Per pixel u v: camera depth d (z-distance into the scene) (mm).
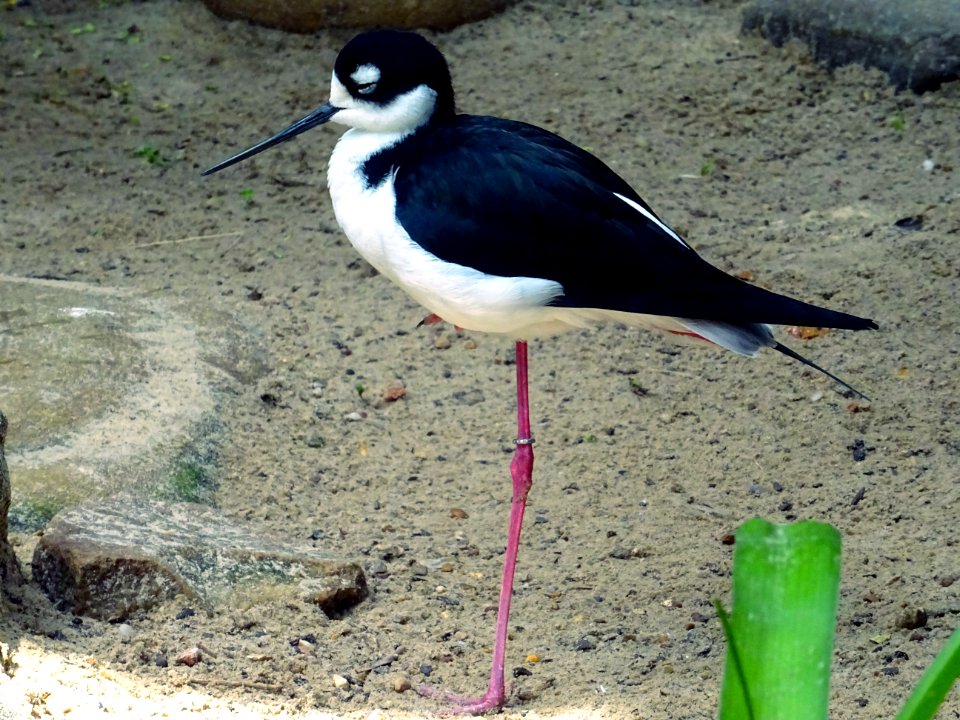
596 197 4594
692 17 10688
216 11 10594
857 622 4867
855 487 5855
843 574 5199
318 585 4957
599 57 10117
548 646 4840
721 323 4551
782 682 2211
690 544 5543
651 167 8758
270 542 5156
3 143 9164
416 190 4578
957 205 7848
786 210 8180
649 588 5242
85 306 6891
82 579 4590
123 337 6637
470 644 4848
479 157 4602
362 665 4621
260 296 7430
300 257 7934
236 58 10242
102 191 8664
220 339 6852
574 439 6305
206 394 6352
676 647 4789
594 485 5984
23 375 6215
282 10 10359
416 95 4809
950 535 5422
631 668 4629
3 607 4438
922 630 4734
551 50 10227
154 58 10227
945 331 6836
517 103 9523
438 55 4875
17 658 4105
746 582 2262
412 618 5016
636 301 4516
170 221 8344
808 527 2287
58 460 5668
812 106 9352
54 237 8078
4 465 4582
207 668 4379
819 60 9695
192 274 7695
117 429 5965
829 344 6840
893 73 9312
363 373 6789
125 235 8156
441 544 5574
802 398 6488
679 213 8164
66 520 4953
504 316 4586
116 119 9523
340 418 6445
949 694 4219
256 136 9359
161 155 9109
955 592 4984
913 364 6629
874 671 4461
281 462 6078
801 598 2238
